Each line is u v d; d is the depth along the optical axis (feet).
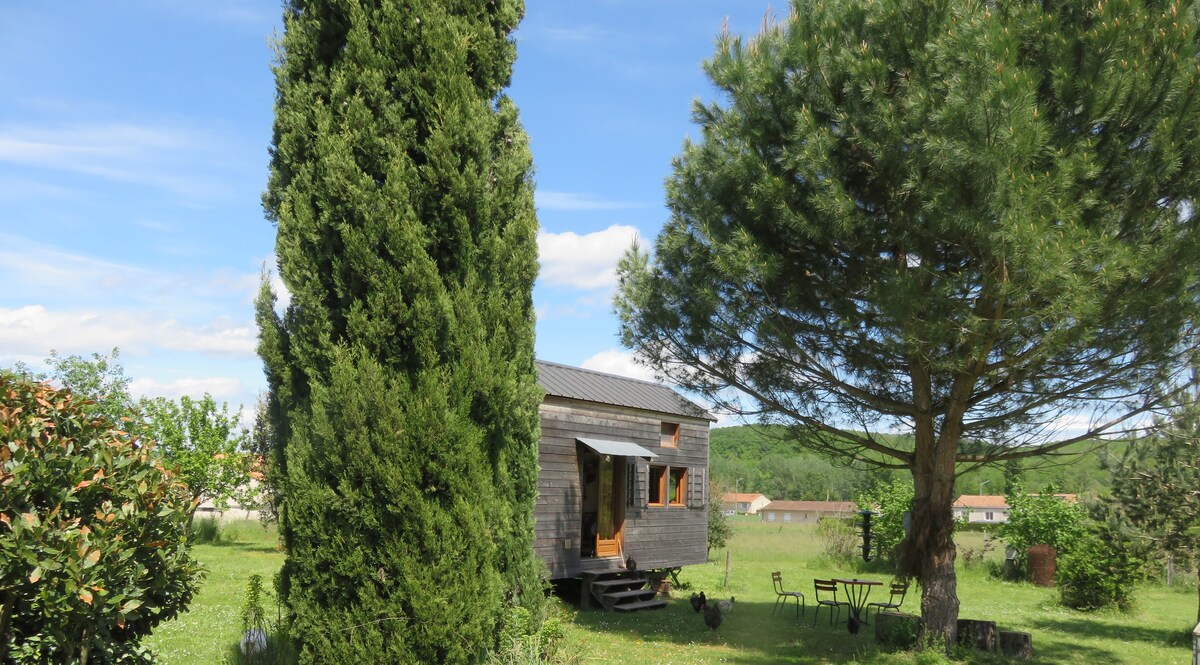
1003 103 25.99
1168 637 49.32
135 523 18.26
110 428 20.22
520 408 28.17
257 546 91.86
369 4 25.02
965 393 35.96
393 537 22.79
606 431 58.85
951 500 38.73
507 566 32.04
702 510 70.59
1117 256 26.25
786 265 34.53
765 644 43.80
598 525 59.00
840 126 31.55
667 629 48.16
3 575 16.48
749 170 33.14
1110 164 28.84
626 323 41.24
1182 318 29.78
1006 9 29.94
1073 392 34.68
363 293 23.89
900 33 30.58
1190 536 47.11
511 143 27.61
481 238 25.48
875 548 89.25
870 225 31.73
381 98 24.14
